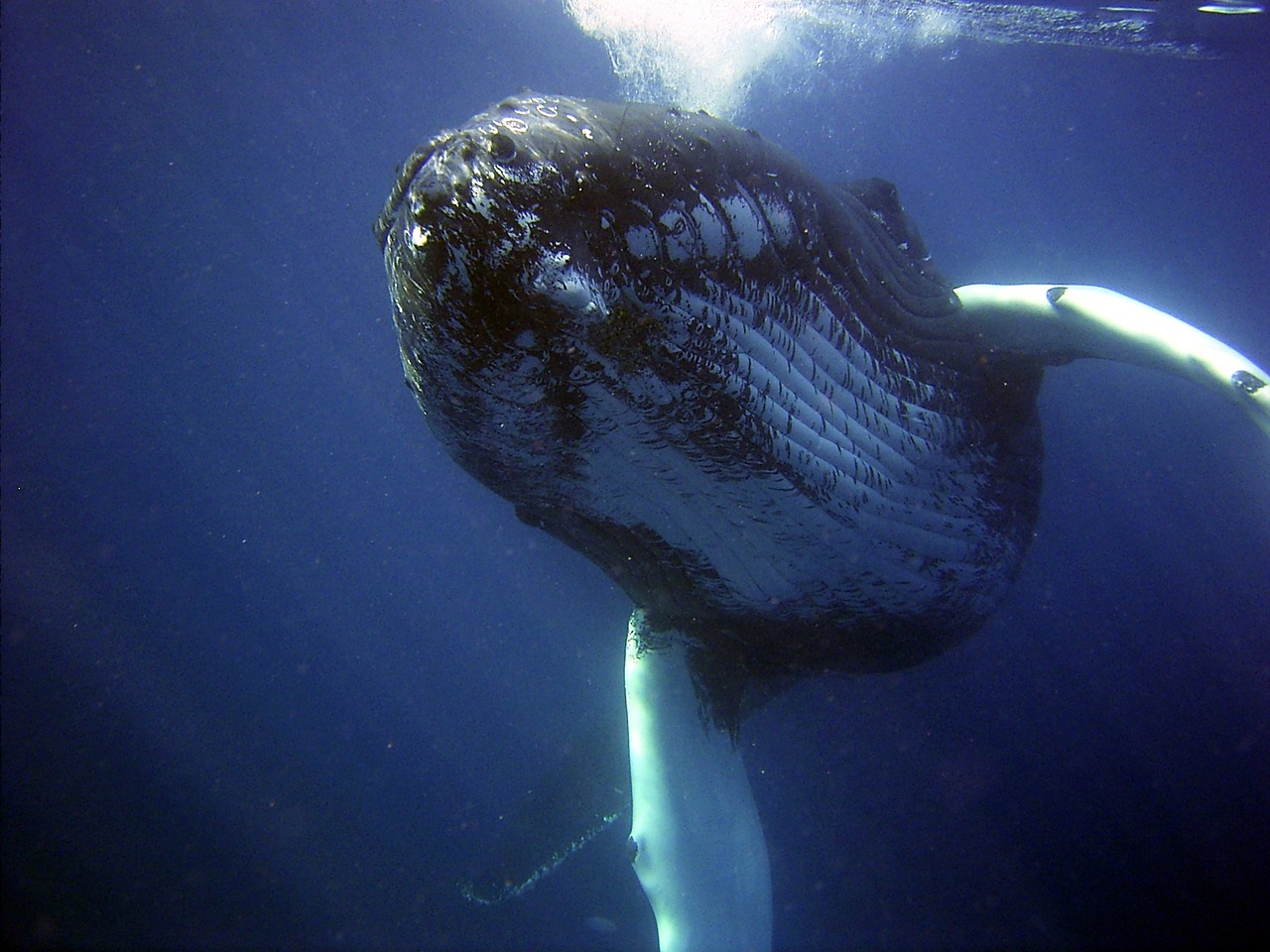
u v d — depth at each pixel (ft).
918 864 22.25
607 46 61.57
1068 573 28.09
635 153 9.20
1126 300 15.67
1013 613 25.95
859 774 23.98
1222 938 18.63
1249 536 29.94
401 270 8.85
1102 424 35.91
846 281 13.08
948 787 23.03
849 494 13.92
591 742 23.93
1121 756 22.84
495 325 8.89
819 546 14.60
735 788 16.99
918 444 14.93
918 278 16.21
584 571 38.17
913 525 15.53
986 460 17.21
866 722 24.47
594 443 11.75
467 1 64.23
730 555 14.78
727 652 17.92
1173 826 21.18
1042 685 24.44
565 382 10.27
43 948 41.01
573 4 57.47
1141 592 27.45
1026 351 17.25
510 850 23.75
